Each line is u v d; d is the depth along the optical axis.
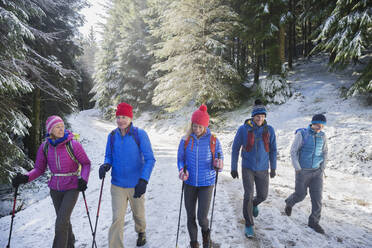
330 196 4.79
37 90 9.66
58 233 2.27
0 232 3.72
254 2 13.91
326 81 13.91
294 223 3.35
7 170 6.20
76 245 3.03
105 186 5.80
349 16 9.09
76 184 2.48
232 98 15.58
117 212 2.46
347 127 8.48
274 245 2.77
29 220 4.14
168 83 14.94
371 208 4.10
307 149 3.21
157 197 4.75
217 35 14.57
